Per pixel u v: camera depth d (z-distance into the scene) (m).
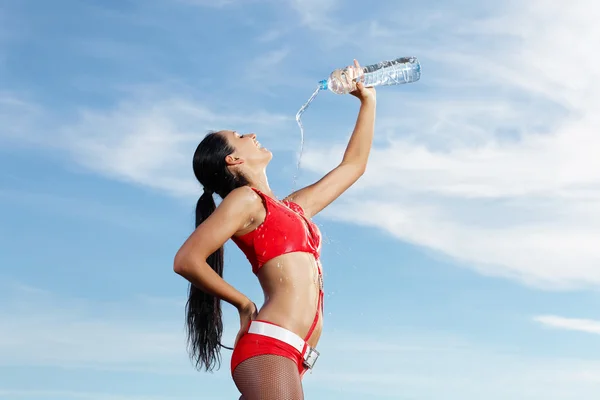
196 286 2.72
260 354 2.58
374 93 3.43
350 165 3.32
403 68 3.49
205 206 3.10
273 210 2.74
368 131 3.38
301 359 2.65
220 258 2.93
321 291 2.80
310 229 2.86
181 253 2.63
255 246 2.72
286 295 2.67
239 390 2.63
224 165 3.02
